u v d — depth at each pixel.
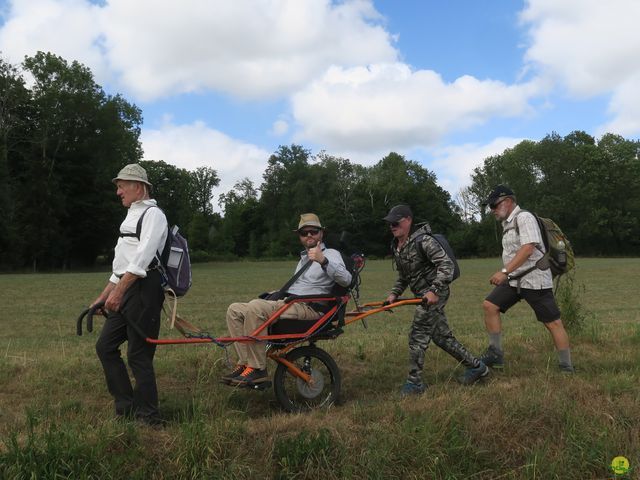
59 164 56.66
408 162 108.31
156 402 4.45
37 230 52.72
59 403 4.78
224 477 3.79
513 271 5.94
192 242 97.50
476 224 89.06
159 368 5.96
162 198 92.44
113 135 57.66
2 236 49.91
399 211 5.50
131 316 4.32
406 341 7.79
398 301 5.33
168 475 3.75
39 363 6.08
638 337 7.72
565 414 4.62
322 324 4.93
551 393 4.93
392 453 4.09
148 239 4.25
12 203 52.66
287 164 101.38
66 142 57.25
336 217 91.38
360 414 4.50
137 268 4.20
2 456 3.62
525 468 4.20
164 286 4.44
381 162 110.06
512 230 5.96
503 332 9.38
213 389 5.44
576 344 7.43
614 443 4.44
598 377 5.51
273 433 4.16
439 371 6.26
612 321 12.71
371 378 6.07
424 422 4.34
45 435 3.79
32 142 55.31
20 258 52.44
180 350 7.42
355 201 92.56
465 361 5.67
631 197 80.44
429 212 93.00
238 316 4.83
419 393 5.30
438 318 5.59
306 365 5.15
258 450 4.00
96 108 56.47
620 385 5.20
